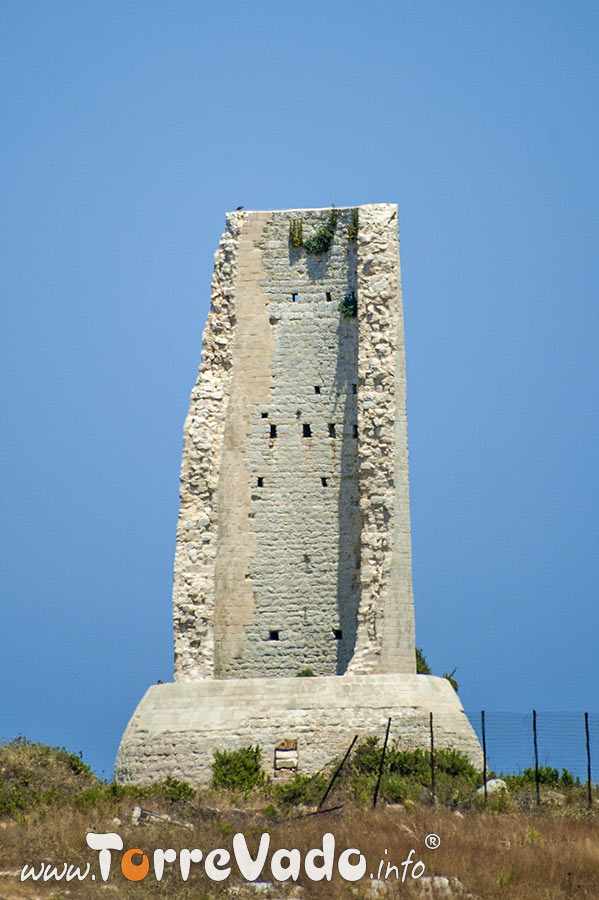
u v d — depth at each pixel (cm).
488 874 18100
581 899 17588
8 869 18162
